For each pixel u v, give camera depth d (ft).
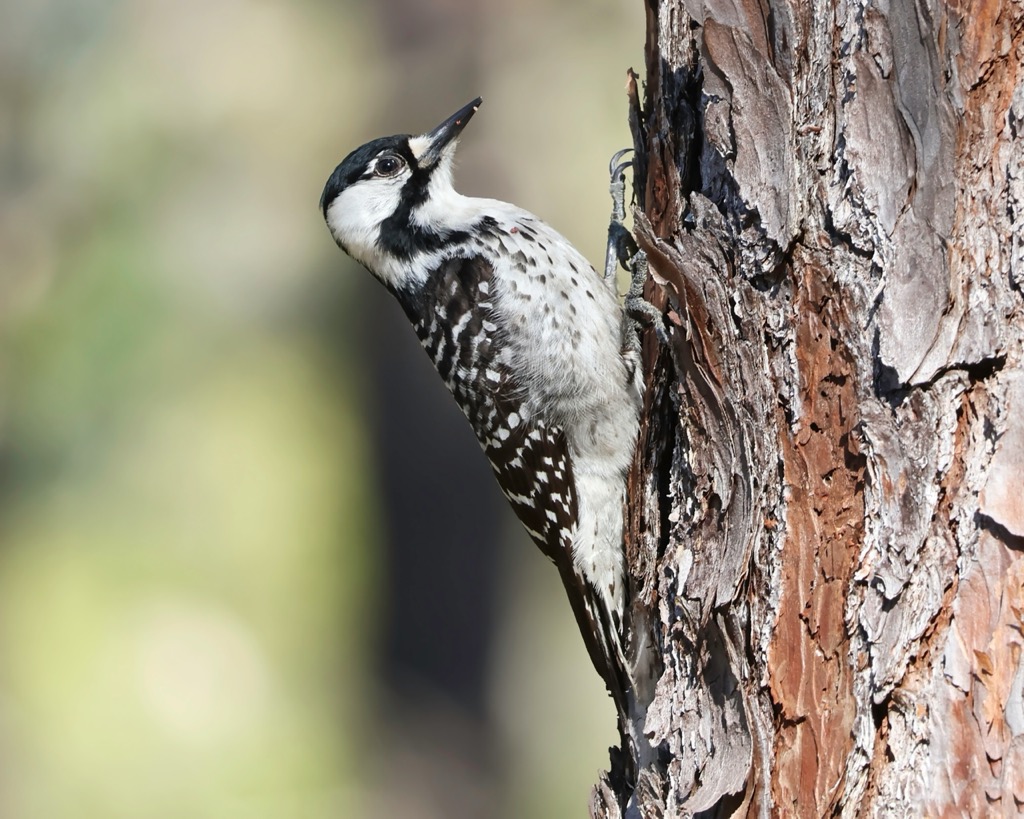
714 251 17.30
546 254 24.04
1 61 51.96
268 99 51.98
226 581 60.08
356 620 55.31
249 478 59.88
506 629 52.21
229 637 58.59
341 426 56.13
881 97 16.17
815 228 16.63
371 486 53.01
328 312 53.67
